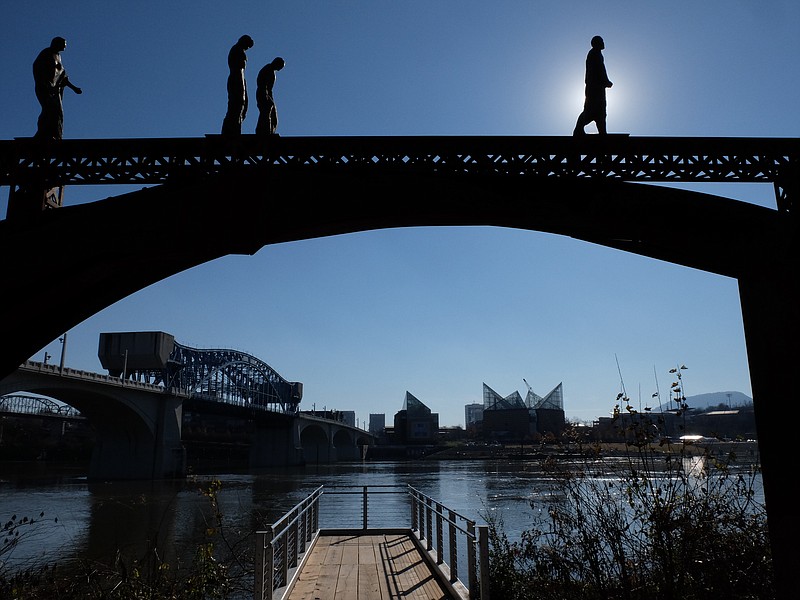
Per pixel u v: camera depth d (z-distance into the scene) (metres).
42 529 35.56
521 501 44.00
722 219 10.41
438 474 99.94
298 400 164.50
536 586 9.98
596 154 10.91
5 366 11.63
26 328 11.80
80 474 99.25
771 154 10.99
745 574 8.63
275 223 10.55
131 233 10.48
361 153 10.98
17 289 10.49
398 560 13.24
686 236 10.38
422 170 10.95
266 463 148.25
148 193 10.65
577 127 11.16
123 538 33.03
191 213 10.55
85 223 10.52
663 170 10.95
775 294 10.03
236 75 11.14
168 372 117.12
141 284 12.03
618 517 8.60
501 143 10.94
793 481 9.45
